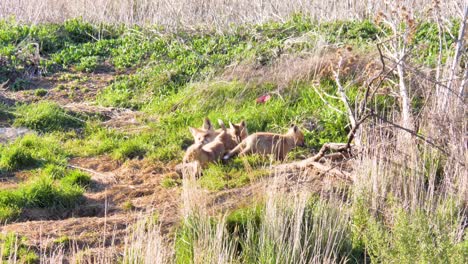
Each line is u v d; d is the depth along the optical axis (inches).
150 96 889.5
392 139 616.7
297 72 847.1
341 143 687.7
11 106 863.1
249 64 885.2
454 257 461.1
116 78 944.9
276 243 497.0
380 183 571.8
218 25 1067.3
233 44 995.3
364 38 940.6
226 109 831.7
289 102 814.5
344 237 519.5
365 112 658.2
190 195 559.2
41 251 507.5
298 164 648.4
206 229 498.6
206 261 472.4
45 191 610.2
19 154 699.4
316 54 863.1
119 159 725.9
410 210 542.3
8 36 1046.4
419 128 656.4
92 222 561.9
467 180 578.9
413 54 804.0
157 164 708.7
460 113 641.0
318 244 495.8
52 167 685.9
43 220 587.2
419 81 718.5
